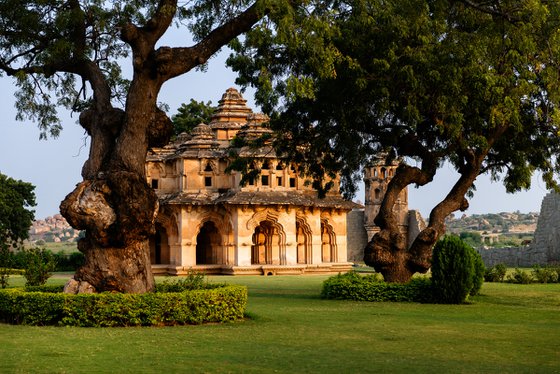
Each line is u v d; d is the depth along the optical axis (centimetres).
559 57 2600
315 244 5472
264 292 3366
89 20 2289
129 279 2075
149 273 2127
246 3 2173
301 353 1482
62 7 2228
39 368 1305
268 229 5488
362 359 1418
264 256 5566
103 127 2152
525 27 2486
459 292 2688
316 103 2869
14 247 7206
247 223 5228
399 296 2770
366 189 6906
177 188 5584
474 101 2670
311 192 5544
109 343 1595
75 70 2267
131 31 2058
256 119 5294
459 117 2603
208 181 5491
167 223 5491
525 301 2853
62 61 2253
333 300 2828
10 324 1950
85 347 1538
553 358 1459
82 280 2070
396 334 1797
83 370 1289
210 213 5400
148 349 1518
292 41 2025
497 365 1371
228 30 2136
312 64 2123
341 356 1451
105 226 2031
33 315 1931
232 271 5194
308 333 1797
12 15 2220
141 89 2102
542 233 5197
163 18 2108
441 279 2698
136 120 2100
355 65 2531
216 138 5900
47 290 2206
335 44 2648
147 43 2094
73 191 2064
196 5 2286
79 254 6181
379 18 2617
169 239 5500
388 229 2962
